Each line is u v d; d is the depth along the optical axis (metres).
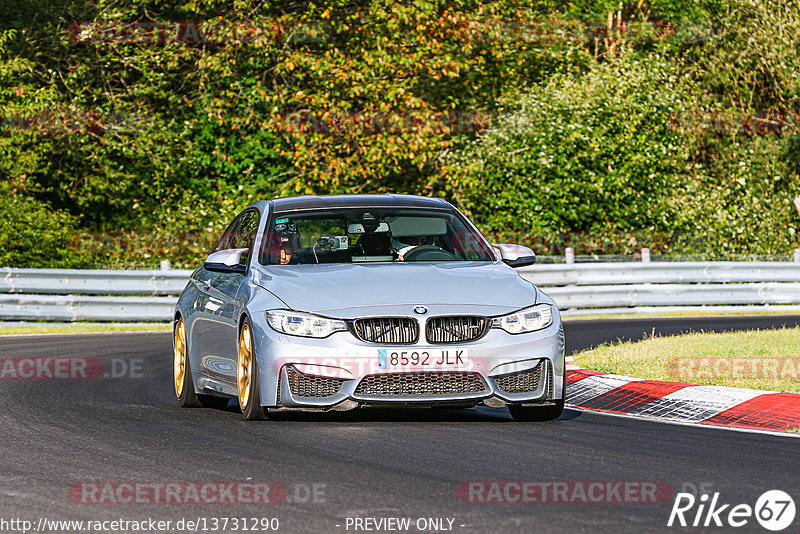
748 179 107.69
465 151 95.81
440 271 31.33
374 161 92.12
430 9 91.69
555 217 93.69
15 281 72.69
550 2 108.00
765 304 79.69
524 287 31.05
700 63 114.00
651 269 78.44
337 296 29.64
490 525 19.08
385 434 28.52
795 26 113.62
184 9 98.00
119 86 101.62
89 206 97.94
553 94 95.19
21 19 99.81
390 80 95.69
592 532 18.59
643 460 24.95
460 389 29.12
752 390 33.69
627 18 119.69
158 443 27.56
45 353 51.81
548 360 30.02
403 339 29.05
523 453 25.80
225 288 33.41
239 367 31.22
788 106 115.25
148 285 72.69
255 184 99.44
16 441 28.17
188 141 97.56
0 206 87.12
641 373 38.50
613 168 96.31
